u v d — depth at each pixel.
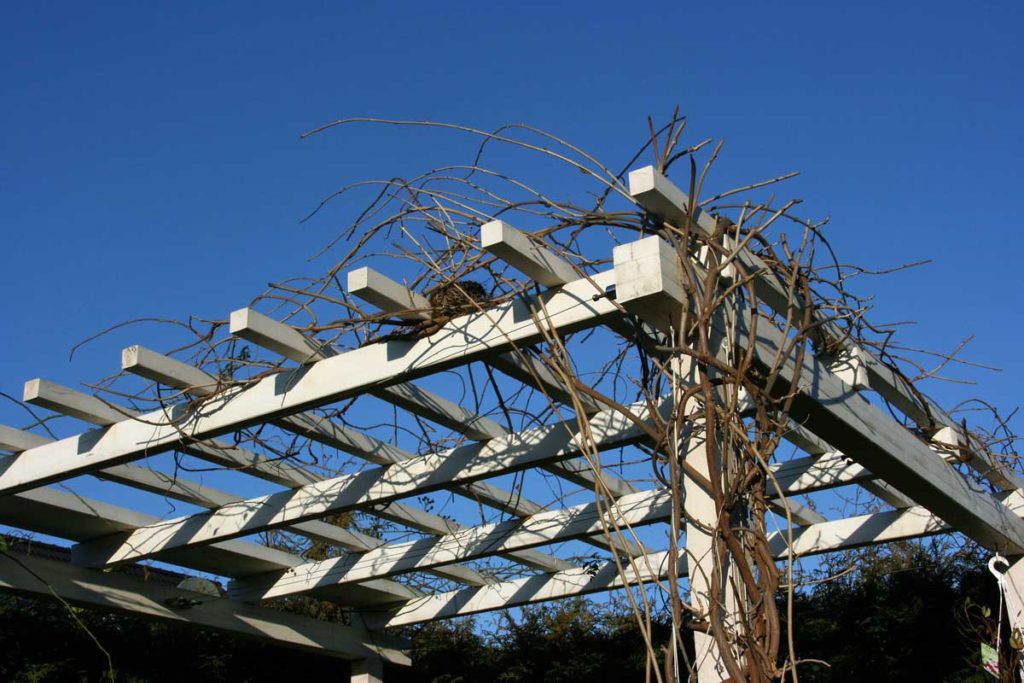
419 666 7.37
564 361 3.20
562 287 3.35
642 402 4.15
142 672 6.41
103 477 4.81
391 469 4.89
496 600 6.43
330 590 6.43
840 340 3.73
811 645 6.50
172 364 4.04
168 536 5.41
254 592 6.27
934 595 6.25
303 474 5.11
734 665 2.61
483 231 3.19
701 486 3.05
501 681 7.23
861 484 5.05
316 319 3.83
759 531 2.82
